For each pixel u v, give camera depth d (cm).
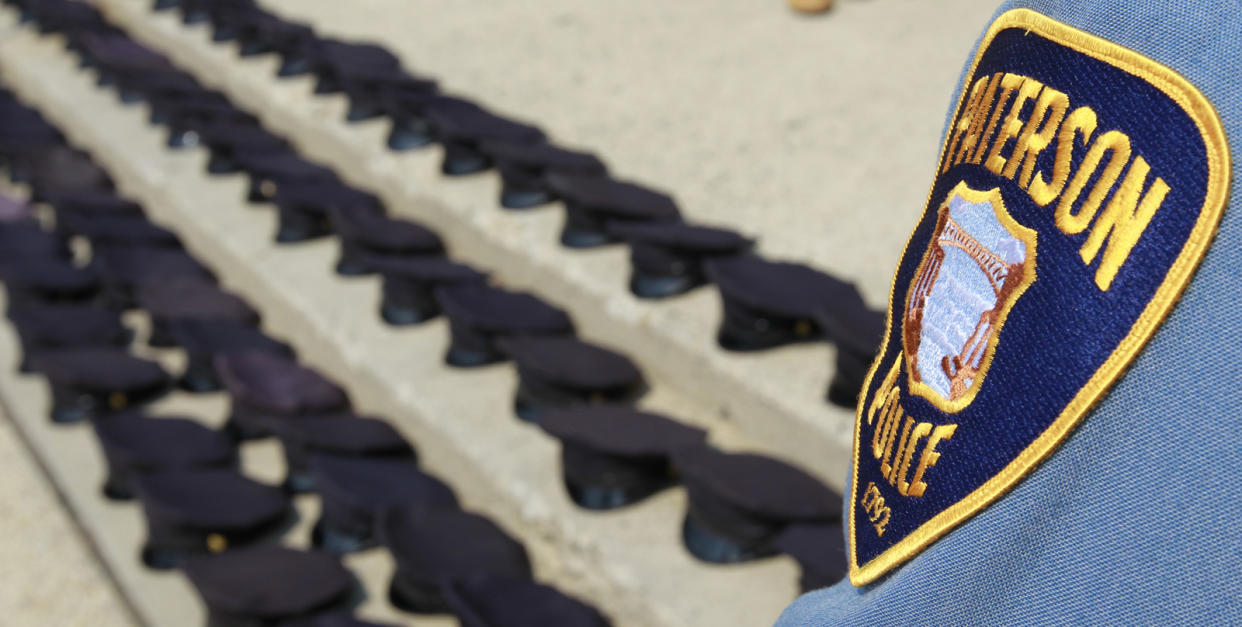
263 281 373
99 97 563
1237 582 49
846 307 245
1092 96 56
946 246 65
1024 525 56
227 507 271
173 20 610
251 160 415
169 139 486
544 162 339
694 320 278
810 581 196
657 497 249
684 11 523
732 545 224
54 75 603
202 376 347
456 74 455
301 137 466
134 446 294
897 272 74
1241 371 49
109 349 351
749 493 217
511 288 341
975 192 63
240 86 514
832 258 289
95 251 402
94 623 270
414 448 302
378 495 263
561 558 246
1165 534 51
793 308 253
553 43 488
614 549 233
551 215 345
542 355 274
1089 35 57
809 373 253
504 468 264
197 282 374
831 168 345
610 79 438
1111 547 53
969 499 58
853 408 237
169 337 371
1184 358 50
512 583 221
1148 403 51
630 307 290
